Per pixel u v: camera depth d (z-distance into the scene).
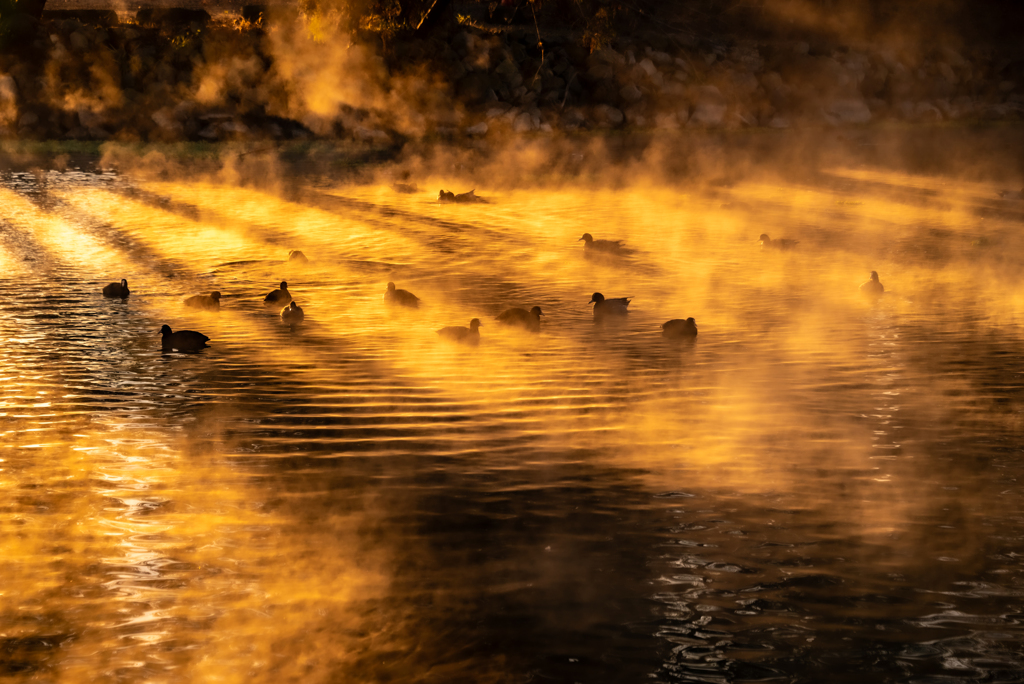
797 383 16.58
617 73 66.88
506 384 16.48
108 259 27.50
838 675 8.52
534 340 19.50
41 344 18.92
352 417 14.77
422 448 13.49
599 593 9.76
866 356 18.23
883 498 11.96
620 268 27.05
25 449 13.46
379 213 36.03
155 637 8.98
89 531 11.01
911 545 10.74
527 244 30.53
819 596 9.73
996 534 11.00
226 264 27.22
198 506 11.66
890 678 8.46
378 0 60.34
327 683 8.38
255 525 11.18
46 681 8.35
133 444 13.67
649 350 18.72
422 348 18.86
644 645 8.91
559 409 15.21
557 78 65.88
